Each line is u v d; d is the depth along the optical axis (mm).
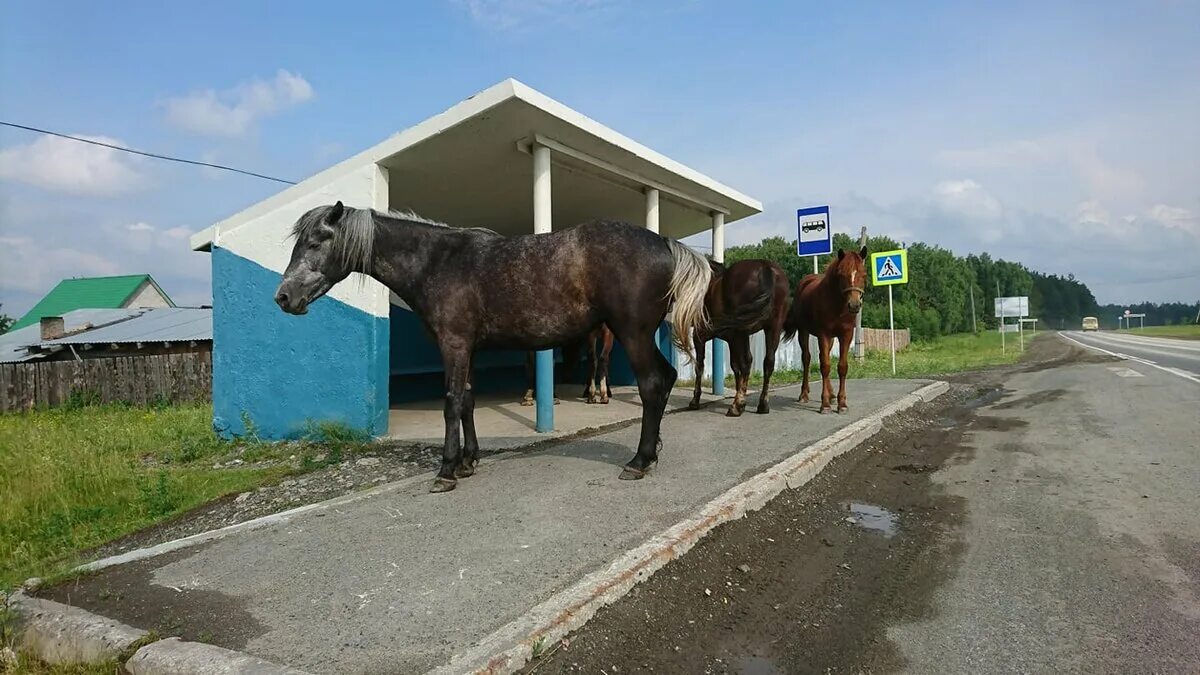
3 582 4105
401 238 5543
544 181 8180
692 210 12383
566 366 15227
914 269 62656
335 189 8492
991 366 21328
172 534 5676
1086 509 5117
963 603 3596
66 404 14305
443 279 5445
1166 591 3658
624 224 5250
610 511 4570
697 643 3203
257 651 2871
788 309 10367
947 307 62188
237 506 6246
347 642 2908
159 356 16000
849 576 3986
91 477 7066
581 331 5371
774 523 4836
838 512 5223
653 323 5215
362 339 8133
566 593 3279
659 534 4055
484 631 2947
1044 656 3041
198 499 6523
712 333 8188
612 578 3434
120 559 4219
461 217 12281
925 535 4668
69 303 39875
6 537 5738
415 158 8430
